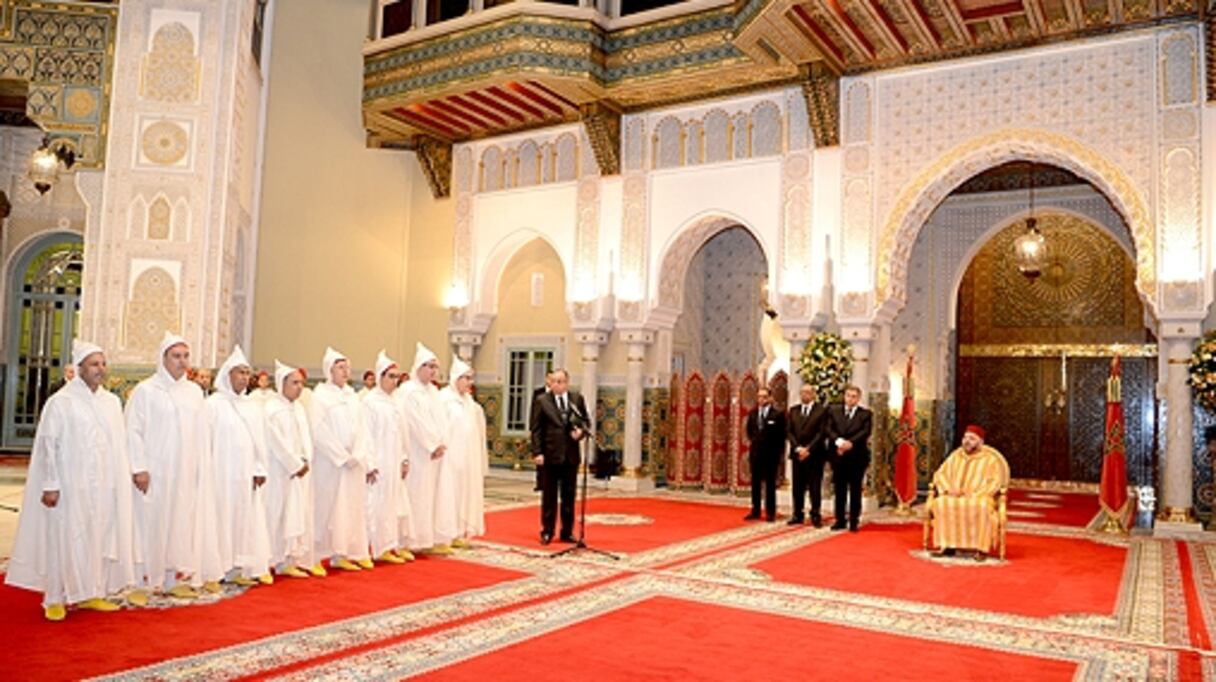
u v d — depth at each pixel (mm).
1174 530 9344
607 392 13164
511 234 13859
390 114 13484
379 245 14242
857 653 4664
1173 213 9477
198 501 5516
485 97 12688
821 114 11141
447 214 14406
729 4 11352
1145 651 4871
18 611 5023
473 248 14203
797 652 4645
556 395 7828
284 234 13414
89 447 4969
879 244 10961
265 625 4855
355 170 14055
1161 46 9594
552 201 13531
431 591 5797
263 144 13281
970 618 5527
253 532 5801
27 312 15070
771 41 10375
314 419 6375
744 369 15484
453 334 14273
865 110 11109
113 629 4699
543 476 7742
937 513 7797
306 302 13562
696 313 15570
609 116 12750
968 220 13945
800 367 11055
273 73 13438
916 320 14008
